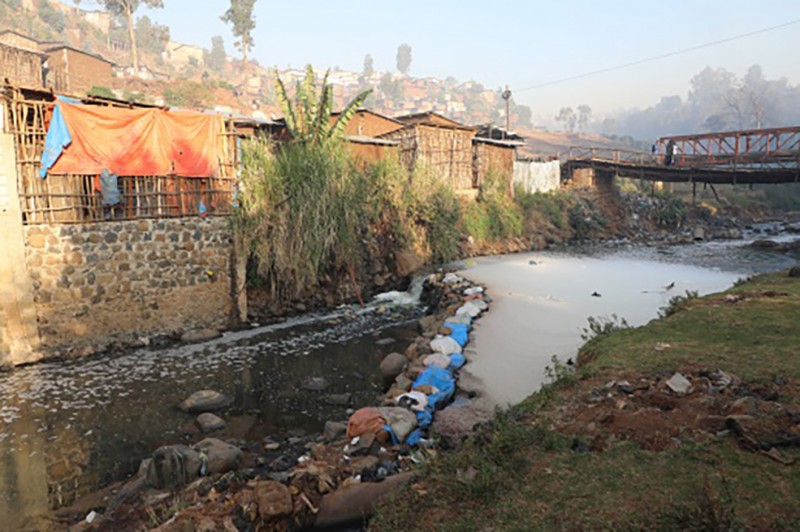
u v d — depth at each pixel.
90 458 8.04
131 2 77.12
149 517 6.14
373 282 19.83
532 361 10.84
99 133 12.76
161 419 9.40
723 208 46.72
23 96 11.90
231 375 11.61
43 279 12.16
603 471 4.96
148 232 13.80
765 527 3.80
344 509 5.65
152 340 13.70
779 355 7.69
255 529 5.30
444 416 7.91
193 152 14.52
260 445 8.38
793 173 30.69
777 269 22.98
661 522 4.00
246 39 91.25
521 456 5.45
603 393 6.97
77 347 12.70
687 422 5.78
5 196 11.52
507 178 33.69
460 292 17.02
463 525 4.44
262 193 15.62
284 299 16.64
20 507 6.73
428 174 25.95
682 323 10.30
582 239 35.62
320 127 19.19
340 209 17.44
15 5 91.56
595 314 14.75
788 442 5.04
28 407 9.77
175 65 138.75
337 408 10.00
